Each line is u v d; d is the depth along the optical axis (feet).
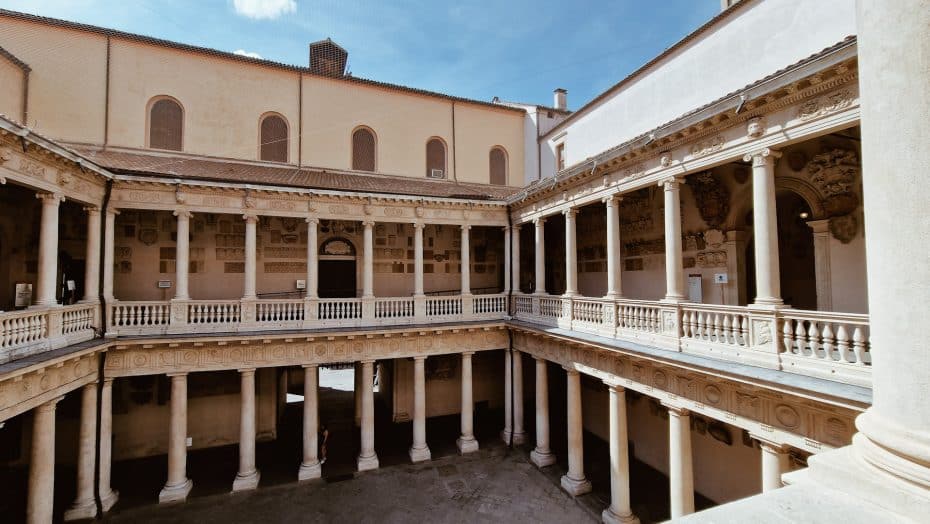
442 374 80.43
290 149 70.95
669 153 39.70
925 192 9.18
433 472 57.41
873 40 10.55
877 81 10.35
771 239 31.63
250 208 54.90
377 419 78.28
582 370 50.67
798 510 9.02
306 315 57.11
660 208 54.70
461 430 67.10
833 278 36.63
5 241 50.57
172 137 64.64
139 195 51.01
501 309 68.33
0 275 49.80
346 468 58.44
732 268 45.37
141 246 59.41
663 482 54.70
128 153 60.80
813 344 28.68
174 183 50.75
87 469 46.55
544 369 59.62
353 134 75.41
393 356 60.18
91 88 60.29
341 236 69.05
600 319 48.60
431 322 62.69
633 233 59.36
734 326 33.60
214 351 52.49
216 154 66.59
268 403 68.59
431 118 81.30
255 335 51.75
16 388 35.40
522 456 62.13
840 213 36.27
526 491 52.60
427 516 47.42
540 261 61.46
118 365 49.29
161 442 62.64
